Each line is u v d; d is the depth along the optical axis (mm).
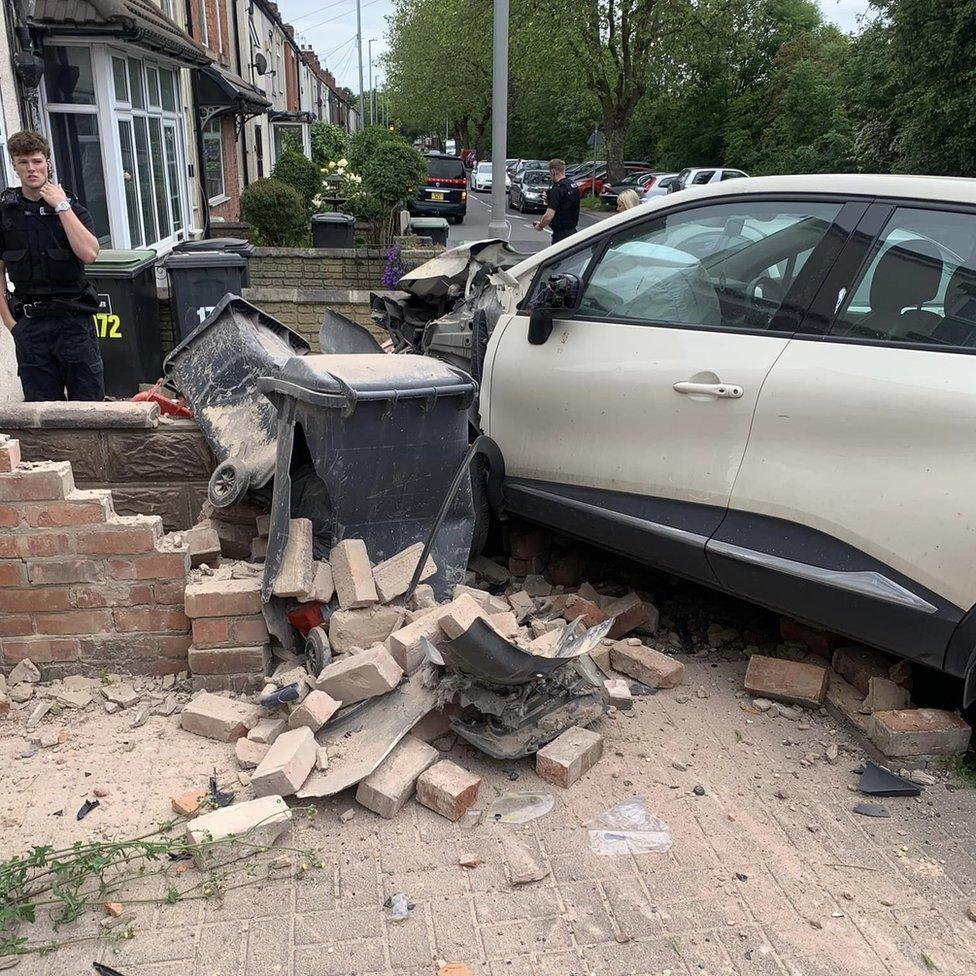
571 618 4051
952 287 3125
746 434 3525
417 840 2818
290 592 3367
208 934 2459
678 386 3711
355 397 3385
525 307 4566
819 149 32531
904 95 19906
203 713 3299
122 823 2848
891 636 3201
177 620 3588
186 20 18344
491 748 3105
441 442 3701
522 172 41250
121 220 11406
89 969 2344
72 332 5344
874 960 2402
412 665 3273
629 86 34594
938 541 3041
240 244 9773
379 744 3053
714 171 33031
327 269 12805
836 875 2705
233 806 2775
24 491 3396
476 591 3805
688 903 2588
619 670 3850
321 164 21141
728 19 34531
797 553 3396
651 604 4242
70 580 3518
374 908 2553
